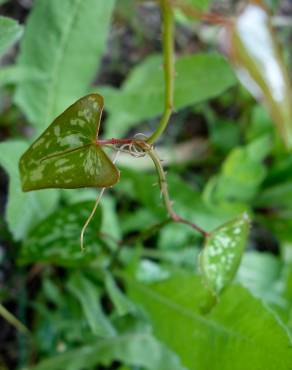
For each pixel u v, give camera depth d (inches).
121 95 16.1
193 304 14.8
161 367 15.3
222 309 13.9
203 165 21.1
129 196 18.8
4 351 17.0
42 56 15.1
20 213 13.4
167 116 10.3
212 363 13.8
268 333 13.1
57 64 15.1
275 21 22.5
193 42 22.1
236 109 22.0
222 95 21.7
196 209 17.7
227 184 18.7
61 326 15.9
